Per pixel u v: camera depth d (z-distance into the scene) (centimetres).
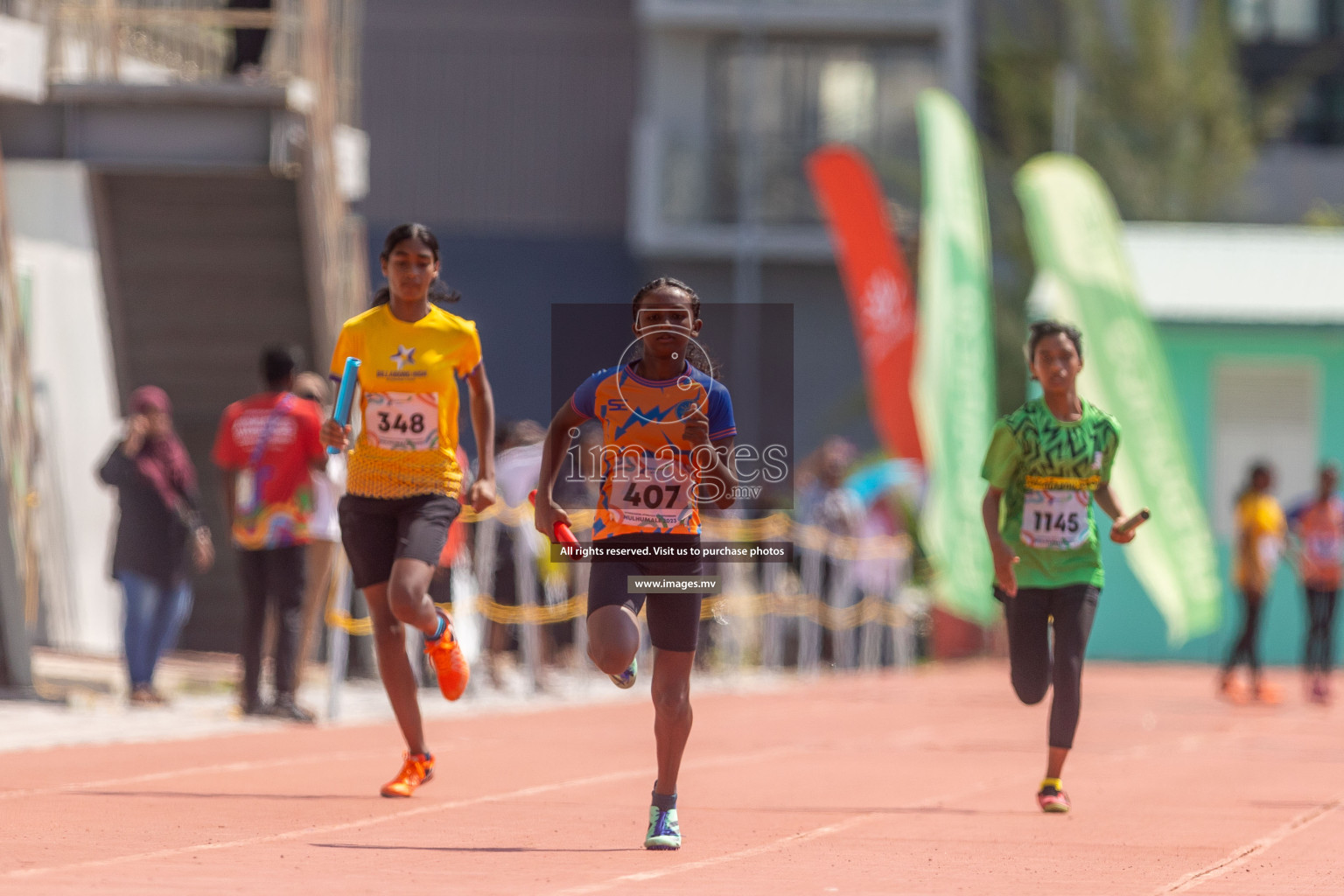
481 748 3372
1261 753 3634
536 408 11181
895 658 6881
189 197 5322
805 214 11000
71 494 5594
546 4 11238
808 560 6291
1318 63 11725
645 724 4012
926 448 6419
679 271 11138
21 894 1669
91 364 5766
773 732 3947
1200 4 11500
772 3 11044
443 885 1783
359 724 3800
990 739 3822
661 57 11181
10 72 4675
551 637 5609
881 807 2617
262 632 3838
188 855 1952
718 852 2094
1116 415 6041
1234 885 1911
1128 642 7206
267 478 3794
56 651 5347
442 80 11238
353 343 2481
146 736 3381
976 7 11088
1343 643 7106
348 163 5841
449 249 11231
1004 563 2584
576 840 2169
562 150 11244
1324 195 11700
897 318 6650
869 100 11225
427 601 2422
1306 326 7144
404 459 2462
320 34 5081
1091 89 10419
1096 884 1897
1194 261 7625
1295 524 5588
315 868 1880
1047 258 6122
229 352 5569
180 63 5859
